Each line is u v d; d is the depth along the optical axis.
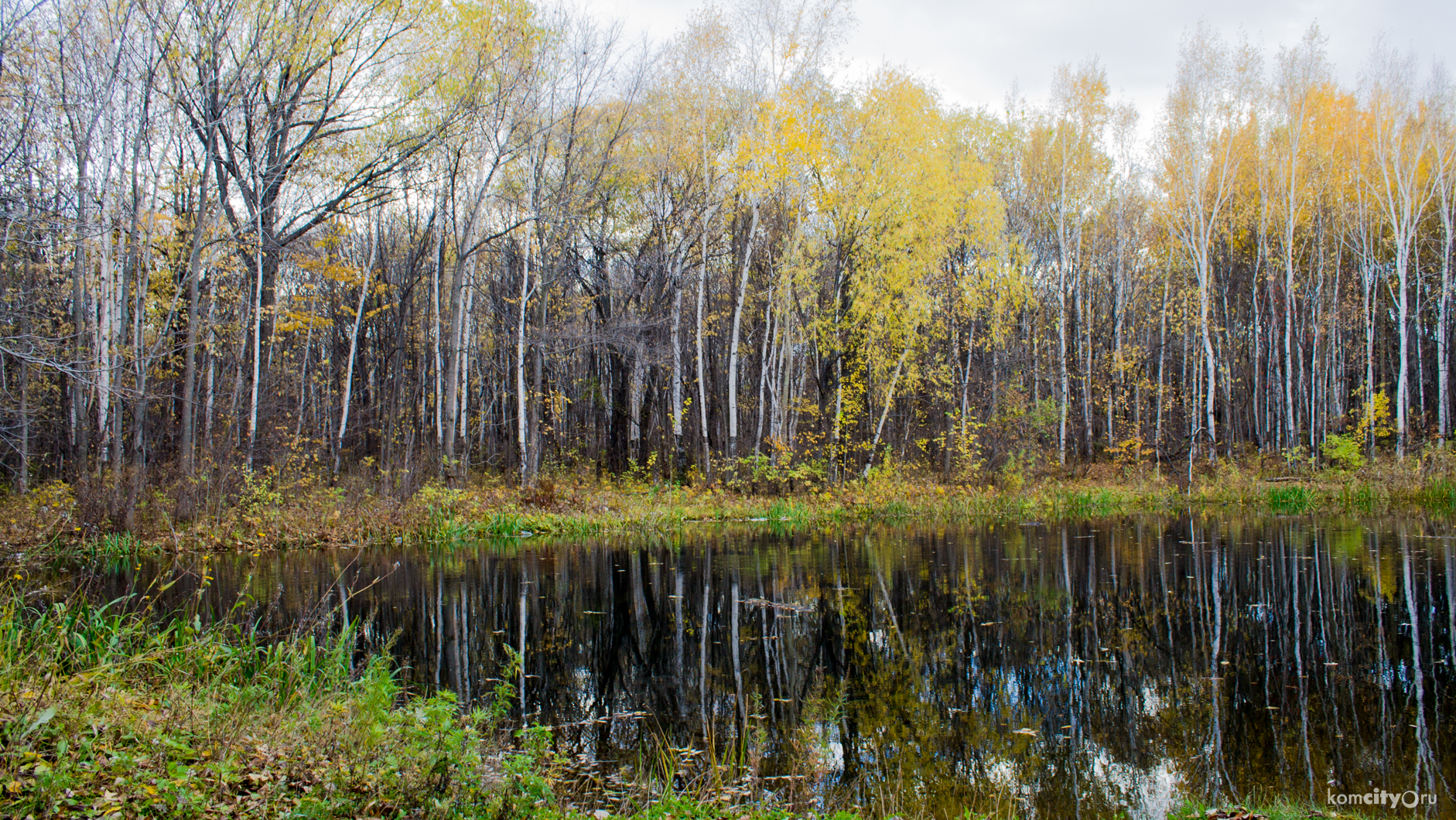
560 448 26.42
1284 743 6.41
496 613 10.60
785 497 21.55
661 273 24.69
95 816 3.34
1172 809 5.31
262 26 16.08
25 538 13.30
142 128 14.60
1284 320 31.31
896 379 22.44
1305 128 27.17
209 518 15.20
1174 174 26.47
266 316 18.75
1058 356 28.59
